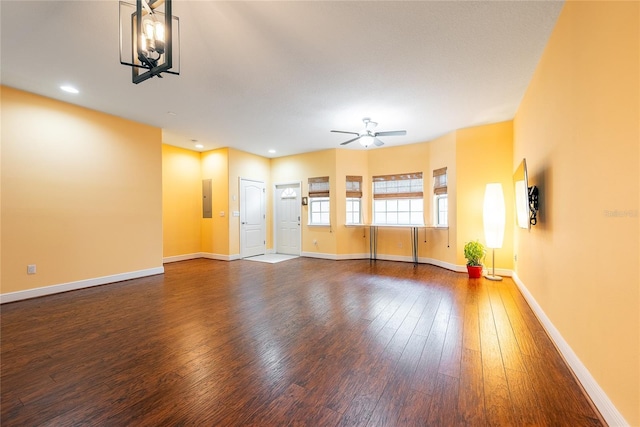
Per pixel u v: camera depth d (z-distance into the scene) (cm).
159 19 202
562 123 217
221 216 661
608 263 149
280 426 146
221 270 545
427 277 478
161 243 512
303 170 712
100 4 209
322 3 206
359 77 319
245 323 285
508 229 469
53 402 166
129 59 284
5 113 343
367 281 455
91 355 221
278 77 318
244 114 436
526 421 148
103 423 149
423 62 288
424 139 584
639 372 123
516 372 195
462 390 175
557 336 228
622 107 136
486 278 462
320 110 417
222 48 262
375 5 209
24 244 359
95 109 416
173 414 155
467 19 225
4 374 195
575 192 192
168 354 223
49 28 235
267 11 213
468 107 405
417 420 150
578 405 161
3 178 343
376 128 501
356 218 679
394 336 254
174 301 356
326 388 178
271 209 766
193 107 407
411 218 627
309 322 287
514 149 445
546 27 234
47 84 338
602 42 155
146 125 485
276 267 575
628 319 131
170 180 634
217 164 666
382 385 181
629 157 131
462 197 502
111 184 441
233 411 157
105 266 435
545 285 267
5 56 277
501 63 290
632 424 127
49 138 377
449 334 257
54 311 320
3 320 293
